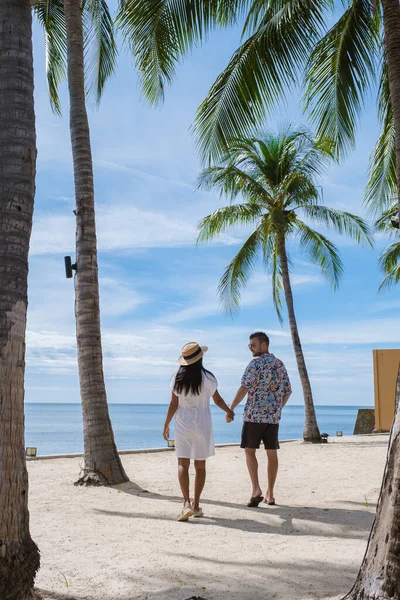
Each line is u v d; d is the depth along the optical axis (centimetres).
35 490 805
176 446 640
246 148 1745
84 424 866
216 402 662
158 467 1051
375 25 907
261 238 1853
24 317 361
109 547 515
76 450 3170
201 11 942
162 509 685
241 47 926
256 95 920
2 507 337
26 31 385
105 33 1182
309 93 948
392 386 1841
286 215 1762
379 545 325
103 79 1195
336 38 922
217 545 518
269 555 480
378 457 1153
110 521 622
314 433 1630
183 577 428
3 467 340
